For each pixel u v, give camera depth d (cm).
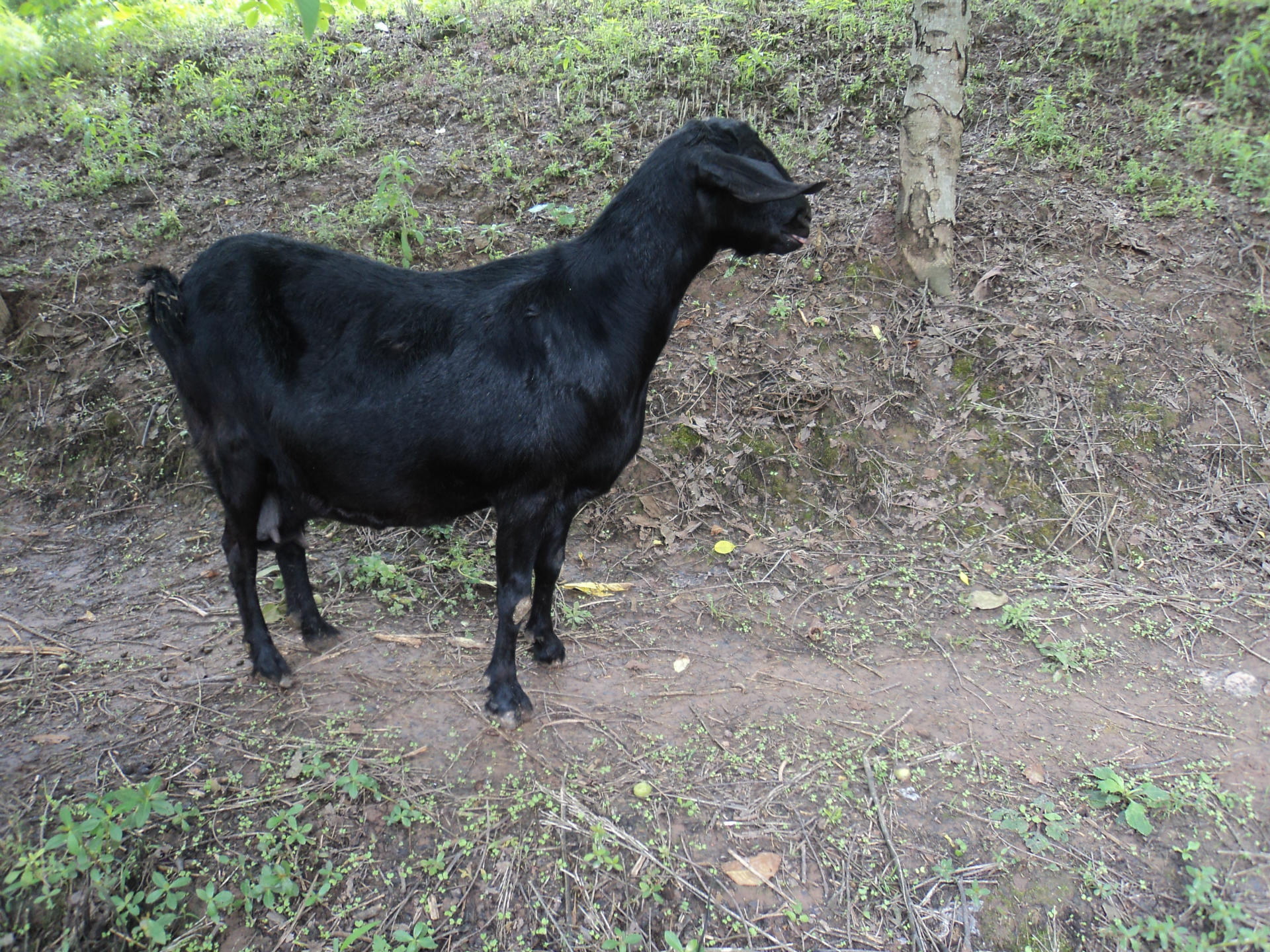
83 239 572
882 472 450
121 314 525
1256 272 518
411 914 258
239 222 570
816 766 306
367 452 289
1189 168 577
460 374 285
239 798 287
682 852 275
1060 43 671
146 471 470
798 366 482
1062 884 267
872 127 605
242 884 259
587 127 623
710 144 288
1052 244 530
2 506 462
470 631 373
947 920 258
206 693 336
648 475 454
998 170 573
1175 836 281
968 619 381
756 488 451
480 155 611
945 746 314
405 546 428
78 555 429
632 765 305
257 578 406
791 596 397
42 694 333
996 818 286
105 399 494
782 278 523
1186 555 409
